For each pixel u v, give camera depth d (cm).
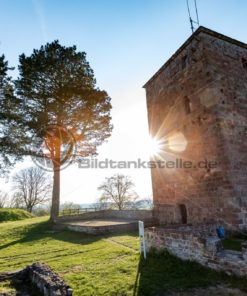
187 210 1309
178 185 1398
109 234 1379
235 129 1167
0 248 1259
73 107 2012
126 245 1039
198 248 662
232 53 1330
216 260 606
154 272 661
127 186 4088
